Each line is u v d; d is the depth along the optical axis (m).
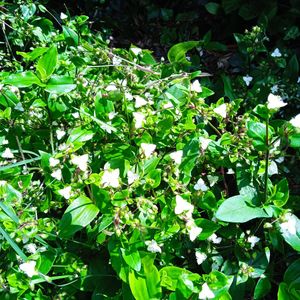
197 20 0.72
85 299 0.35
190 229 0.30
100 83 0.41
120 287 0.33
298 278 0.32
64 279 0.34
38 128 0.40
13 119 0.39
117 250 0.31
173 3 0.75
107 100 0.37
